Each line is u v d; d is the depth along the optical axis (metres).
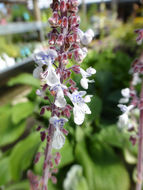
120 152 0.22
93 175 0.17
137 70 0.10
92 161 0.18
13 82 0.23
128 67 0.30
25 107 0.22
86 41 0.06
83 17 0.54
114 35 0.55
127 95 0.11
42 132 0.07
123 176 0.17
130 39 0.45
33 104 0.23
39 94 0.07
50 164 0.08
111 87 0.28
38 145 0.18
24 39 0.43
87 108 0.06
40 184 0.09
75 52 0.06
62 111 0.06
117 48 0.44
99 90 0.28
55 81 0.06
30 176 0.11
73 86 0.06
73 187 0.16
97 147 0.19
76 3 0.06
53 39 0.06
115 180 0.17
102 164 0.18
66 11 0.06
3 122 0.22
